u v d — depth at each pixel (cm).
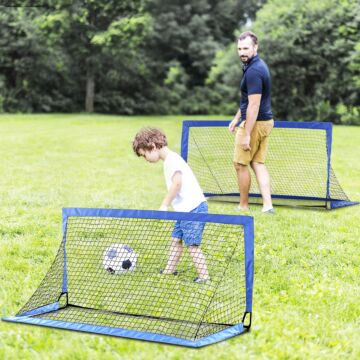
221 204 792
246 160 730
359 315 405
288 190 888
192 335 371
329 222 680
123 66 3244
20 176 977
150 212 393
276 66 2677
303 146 1409
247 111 701
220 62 2998
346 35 2586
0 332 372
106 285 464
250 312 379
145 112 3375
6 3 3130
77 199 790
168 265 489
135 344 356
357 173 1046
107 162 1165
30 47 2983
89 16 3103
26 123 2181
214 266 505
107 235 598
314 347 352
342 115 2634
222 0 3794
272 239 593
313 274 491
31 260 524
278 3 2717
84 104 3306
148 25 3203
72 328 377
